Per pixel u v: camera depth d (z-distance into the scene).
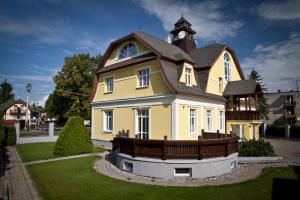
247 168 12.37
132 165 11.29
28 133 32.34
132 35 18.48
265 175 10.74
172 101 15.25
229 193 8.24
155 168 10.46
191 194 8.12
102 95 21.80
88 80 43.94
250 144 15.46
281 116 51.31
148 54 17.58
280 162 13.79
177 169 10.54
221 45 23.09
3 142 20.11
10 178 9.79
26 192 8.11
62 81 42.28
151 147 10.84
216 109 20.80
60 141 15.38
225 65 24.17
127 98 18.44
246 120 21.75
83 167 11.85
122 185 9.07
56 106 49.72
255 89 22.08
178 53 18.61
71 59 42.66
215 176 10.70
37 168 11.60
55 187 8.68
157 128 15.96
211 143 10.80
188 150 10.52
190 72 17.86
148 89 16.97
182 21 24.48
